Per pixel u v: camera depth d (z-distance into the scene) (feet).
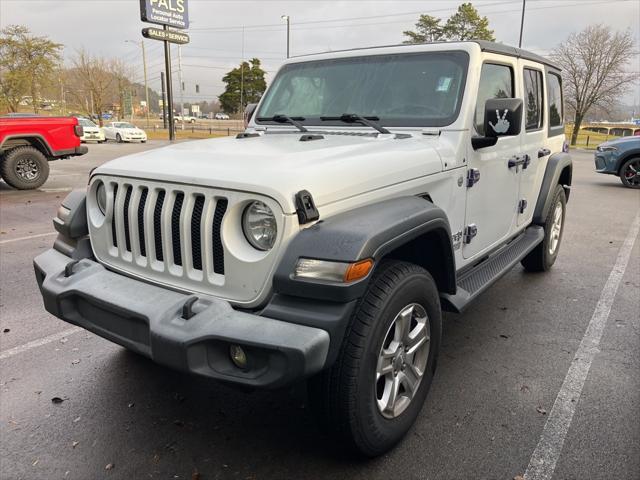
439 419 9.53
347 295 6.70
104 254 9.31
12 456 8.63
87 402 10.17
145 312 7.41
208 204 7.52
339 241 6.91
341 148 9.03
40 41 122.42
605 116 146.51
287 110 12.82
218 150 9.20
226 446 8.87
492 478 8.07
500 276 12.39
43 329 13.46
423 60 11.58
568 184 18.49
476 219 11.83
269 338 6.59
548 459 8.47
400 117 11.21
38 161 37.04
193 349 6.81
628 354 12.12
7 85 119.34
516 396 10.30
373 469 8.27
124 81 207.92
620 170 41.63
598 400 10.16
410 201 8.59
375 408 7.91
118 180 8.80
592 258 20.33
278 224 7.01
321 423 7.82
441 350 12.29
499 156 12.44
